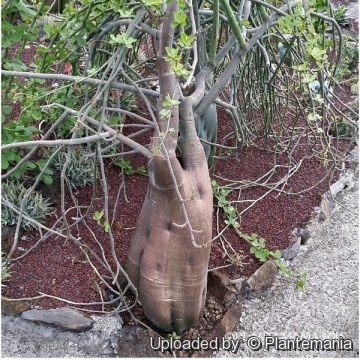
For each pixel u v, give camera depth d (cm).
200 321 166
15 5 157
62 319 155
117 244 182
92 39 172
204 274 145
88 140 123
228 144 247
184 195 131
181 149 135
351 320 175
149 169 133
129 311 155
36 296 161
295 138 258
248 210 211
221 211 209
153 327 161
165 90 123
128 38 123
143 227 146
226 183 222
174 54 108
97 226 189
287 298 181
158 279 142
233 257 185
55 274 169
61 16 179
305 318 175
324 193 226
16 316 157
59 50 161
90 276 170
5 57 170
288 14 143
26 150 203
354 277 192
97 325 156
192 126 133
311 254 201
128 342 155
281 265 181
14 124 173
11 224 181
